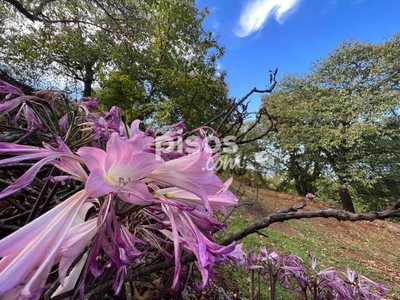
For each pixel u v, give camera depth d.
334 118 12.29
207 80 7.62
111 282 0.51
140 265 0.71
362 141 11.11
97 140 0.81
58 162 0.41
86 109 0.90
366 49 12.21
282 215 0.57
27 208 1.04
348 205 12.38
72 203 0.38
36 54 7.36
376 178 10.93
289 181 16.28
